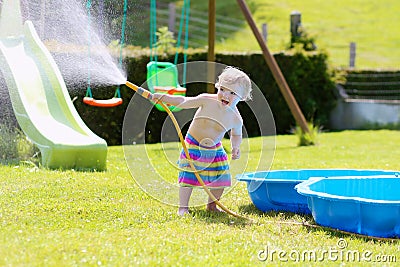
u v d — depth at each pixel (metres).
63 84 11.11
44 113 10.60
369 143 15.27
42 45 11.45
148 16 29.16
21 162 10.06
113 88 14.92
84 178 8.59
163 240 5.33
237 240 5.48
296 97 18.64
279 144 14.99
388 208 5.67
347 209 5.84
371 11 32.16
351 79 20.09
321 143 15.23
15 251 4.79
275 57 18.33
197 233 5.68
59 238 5.23
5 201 6.81
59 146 9.60
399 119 18.95
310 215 6.81
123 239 5.34
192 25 29.48
